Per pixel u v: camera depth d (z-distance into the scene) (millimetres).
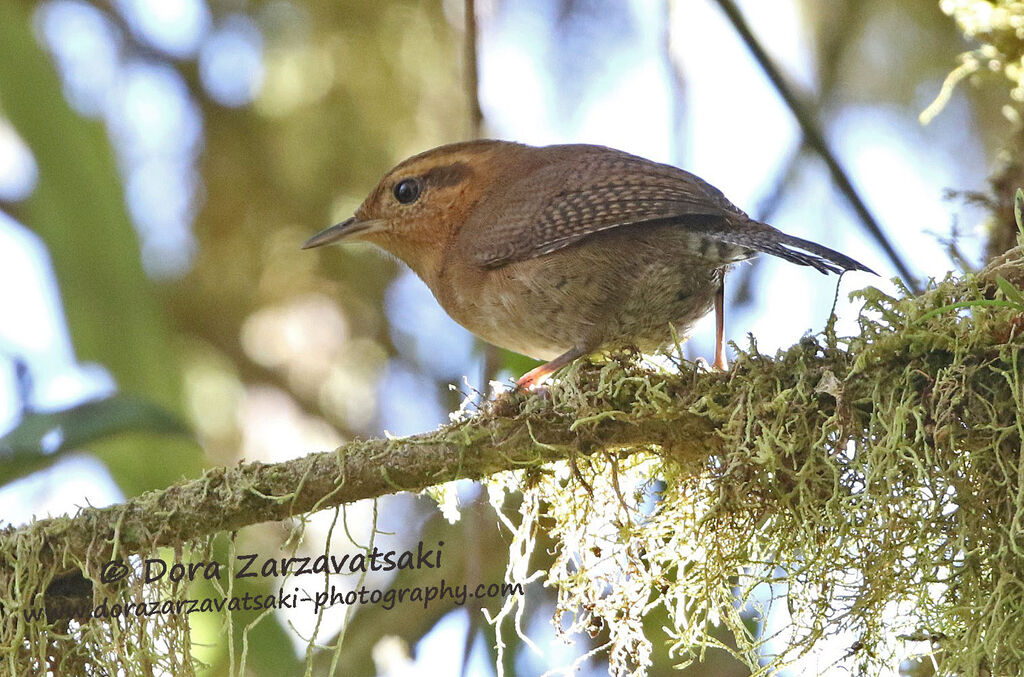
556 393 8039
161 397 11852
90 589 8352
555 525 9031
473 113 11555
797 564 7812
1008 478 6781
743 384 7617
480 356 13242
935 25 14711
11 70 11914
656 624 11180
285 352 15219
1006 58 9727
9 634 8047
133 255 12023
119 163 13555
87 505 8320
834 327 7516
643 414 7730
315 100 15211
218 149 15180
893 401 7145
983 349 6969
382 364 15086
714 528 7770
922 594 7133
